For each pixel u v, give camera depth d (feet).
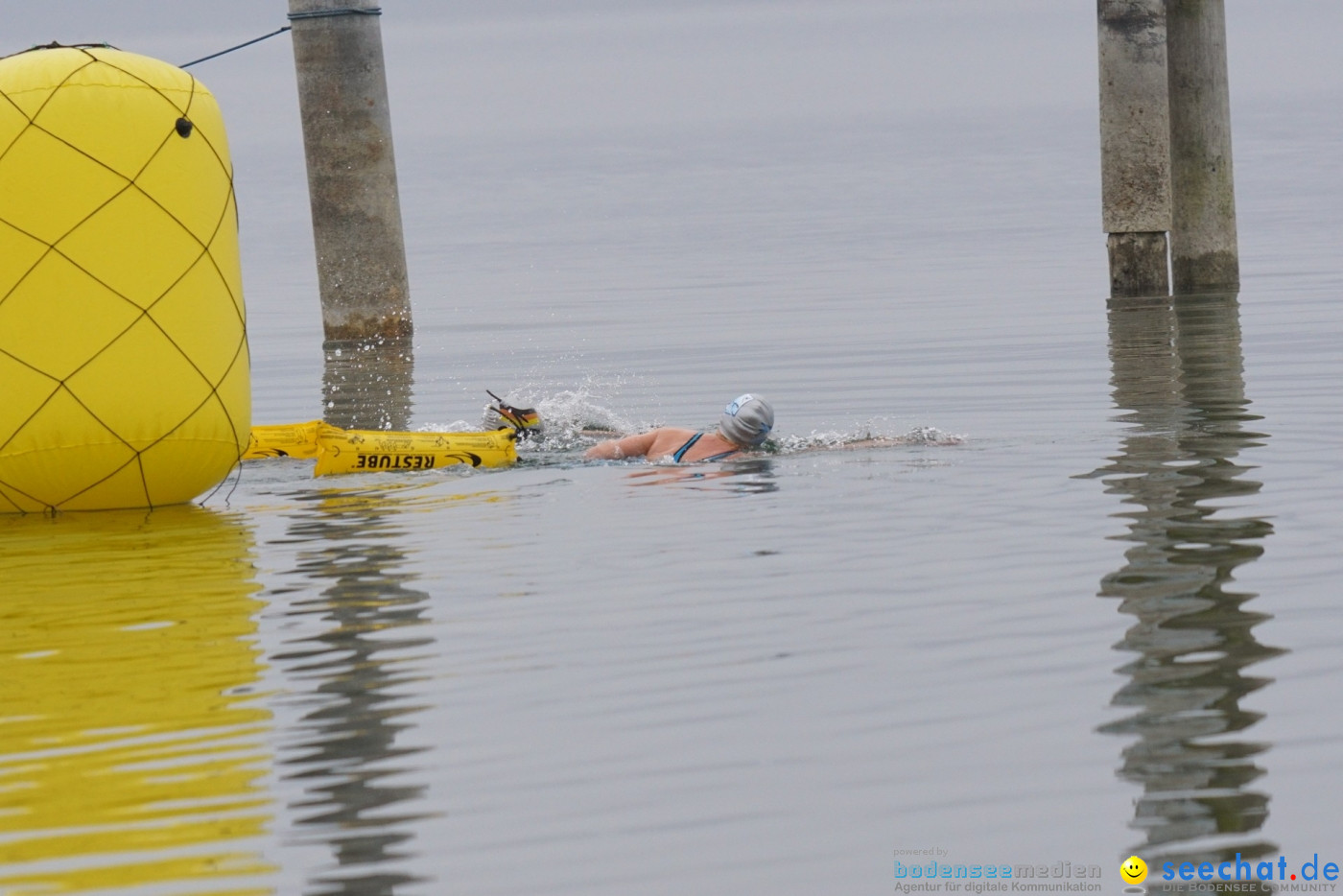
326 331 276.82
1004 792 68.08
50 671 88.02
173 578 108.37
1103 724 74.64
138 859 64.64
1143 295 283.79
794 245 447.42
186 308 134.31
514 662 86.84
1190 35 278.05
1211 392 176.14
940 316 274.57
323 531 122.52
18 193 128.88
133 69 133.59
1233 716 75.10
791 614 93.71
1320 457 135.13
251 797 69.97
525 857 63.82
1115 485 126.41
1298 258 344.69
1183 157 282.36
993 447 147.13
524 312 317.01
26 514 136.56
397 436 148.05
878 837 64.49
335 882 62.34
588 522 121.29
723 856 63.36
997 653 85.15
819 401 188.55
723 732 75.51
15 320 130.00
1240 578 97.66
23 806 69.77
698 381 213.05
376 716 79.30
